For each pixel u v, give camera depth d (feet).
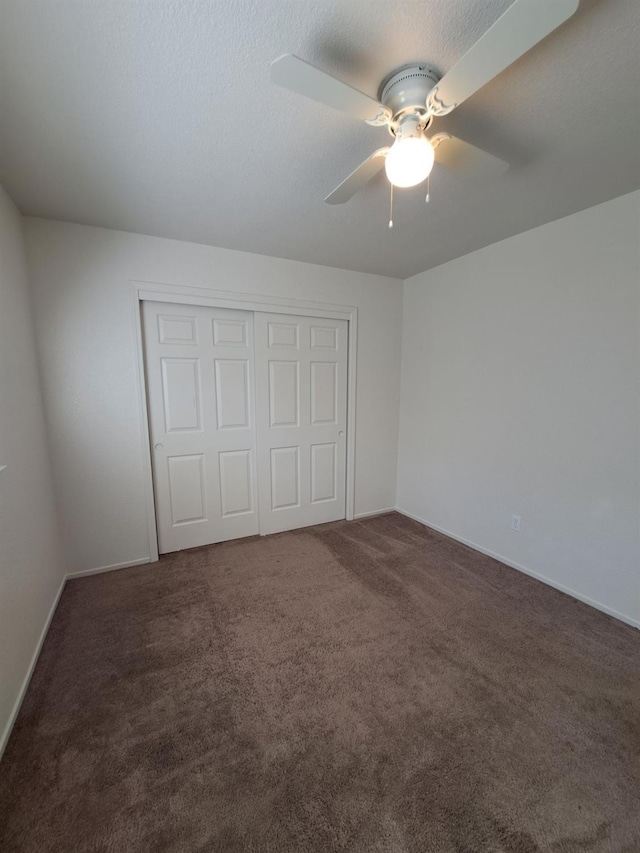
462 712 4.83
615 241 6.50
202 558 9.12
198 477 9.59
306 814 3.69
